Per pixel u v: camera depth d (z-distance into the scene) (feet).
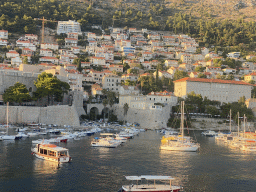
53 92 525.75
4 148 312.09
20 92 499.92
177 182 221.25
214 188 211.41
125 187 193.26
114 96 638.53
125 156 299.58
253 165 278.05
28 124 472.44
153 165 265.75
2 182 209.77
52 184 208.64
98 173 235.61
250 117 645.10
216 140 452.76
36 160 268.82
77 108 590.55
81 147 340.80
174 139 399.03
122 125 573.74
